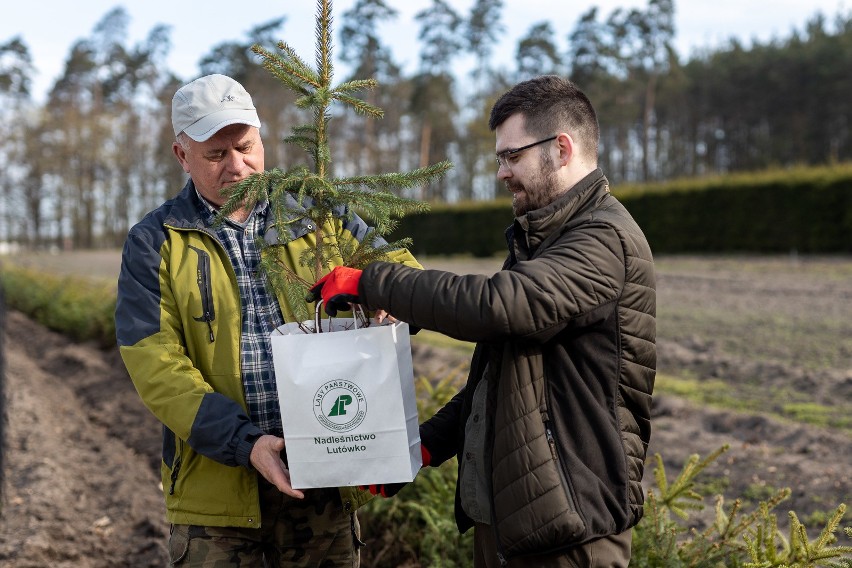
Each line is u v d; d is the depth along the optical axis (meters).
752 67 55.75
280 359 2.10
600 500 2.01
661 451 5.73
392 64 52.28
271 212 2.46
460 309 1.91
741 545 2.97
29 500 5.12
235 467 2.34
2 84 59.22
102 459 6.30
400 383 2.09
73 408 8.27
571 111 2.14
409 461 2.10
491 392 2.13
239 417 2.24
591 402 2.03
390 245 2.35
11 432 6.66
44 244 62.88
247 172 2.46
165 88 59.22
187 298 2.38
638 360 2.07
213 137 2.37
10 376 9.10
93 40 64.94
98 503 5.30
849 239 22.22
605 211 2.12
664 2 53.91
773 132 56.31
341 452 2.10
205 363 2.40
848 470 5.05
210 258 2.43
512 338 1.96
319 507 2.51
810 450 5.52
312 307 2.48
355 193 2.26
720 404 6.91
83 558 4.47
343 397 2.08
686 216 25.72
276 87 41.41
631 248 2.04
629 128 60.12
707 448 5.71
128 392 8.54
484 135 41.44
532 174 2.16
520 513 2.00
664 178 61.91
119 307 2.40
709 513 4.59
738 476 5.20
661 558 2.94
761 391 7.31
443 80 47.22
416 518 3.91
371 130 50.34
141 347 2.33
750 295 14.34
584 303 1.96
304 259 2.38
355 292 2.09
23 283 17.52
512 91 2.20
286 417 2.11
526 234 2.15
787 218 23.36
